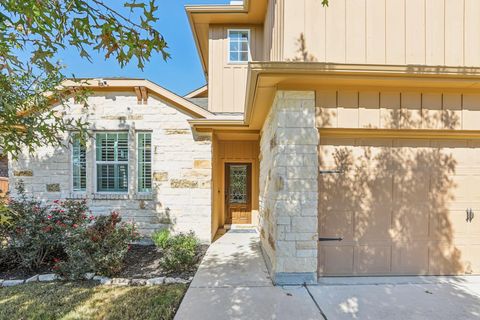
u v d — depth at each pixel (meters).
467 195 4.46
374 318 3.16
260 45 8.16
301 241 4.09
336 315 3.22
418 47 4.19
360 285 4.04
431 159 4.45
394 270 4.37
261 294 3.77
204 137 7.12
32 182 6.99
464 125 4.27
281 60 4.30
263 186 6.21
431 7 4.23
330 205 4.35
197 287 4.04
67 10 1.86
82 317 3.18
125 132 7.16
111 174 7.13
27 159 7.01
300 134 4.14
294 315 3.22
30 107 3.74
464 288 3.96
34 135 3.36
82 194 6.98
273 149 4.57
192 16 7.82
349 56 4.13
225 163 9.69
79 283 4.20
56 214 5.19
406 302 3.54
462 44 4.23
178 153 7.10
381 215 4.39
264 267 4.98
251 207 9.64
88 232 4.59
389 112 4.23
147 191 7.15
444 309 3.37
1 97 2.71
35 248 4.73
